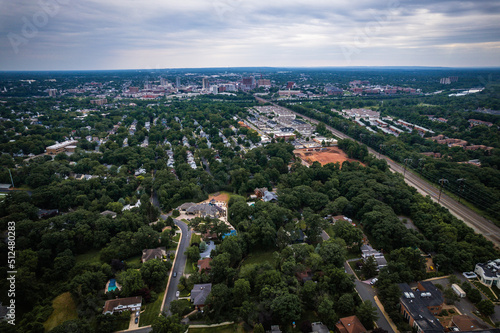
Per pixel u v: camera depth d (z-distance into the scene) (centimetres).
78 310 16600
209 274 19100
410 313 15950
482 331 14600
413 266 19862
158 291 18612
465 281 18850
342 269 19088
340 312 16788
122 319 16462
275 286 17138
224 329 16112
